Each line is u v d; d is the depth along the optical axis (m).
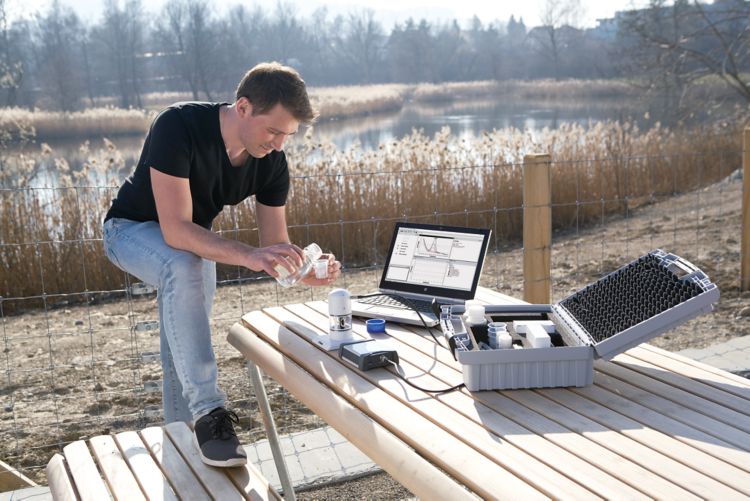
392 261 2.85
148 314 6.38
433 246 2.81
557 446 1.58
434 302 2.46
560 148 10.28
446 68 111.25
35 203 7.25
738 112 15.17
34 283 7.02
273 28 115.81
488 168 9.16
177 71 83.06
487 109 55.38
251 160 2.68
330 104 49.19
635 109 19.47
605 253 7.64
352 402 1.92
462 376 2.03
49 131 42.47
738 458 1.51
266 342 2.50
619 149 10.57
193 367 2.25
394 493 3.15
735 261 6.83
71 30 80.88
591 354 1.91
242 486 2.00
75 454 2.22
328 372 2.11
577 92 73.00
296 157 8.62
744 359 4.34
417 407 1.83
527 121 37.56
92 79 82.94
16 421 4.11
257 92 2.33
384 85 105.69
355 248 8.30
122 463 2.15
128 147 35.06
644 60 17.59
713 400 1.82
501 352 1.89
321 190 8.24
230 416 2.26
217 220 7.62
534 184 4.45
